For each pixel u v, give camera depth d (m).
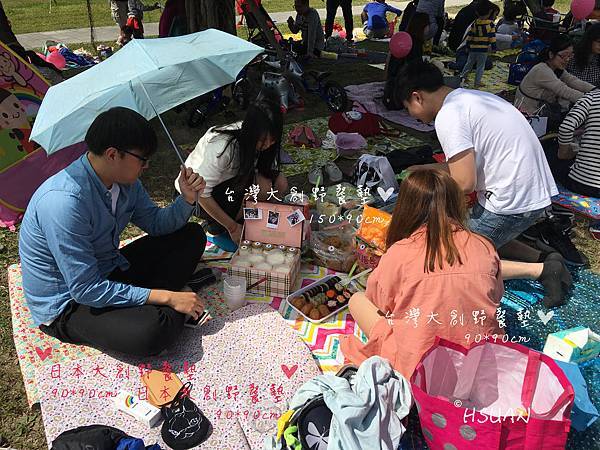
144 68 2.86
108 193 2.63
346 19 10.77
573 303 3.36
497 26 10.84
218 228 3.81
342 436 1.97
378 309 2.74
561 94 5.68
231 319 2.99
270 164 3.63
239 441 2.29
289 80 6.86
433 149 5.74
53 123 2.63
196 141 5.90
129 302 2.60
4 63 4.06
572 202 4.43
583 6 8.23
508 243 3.71
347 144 5.43
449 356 2.23
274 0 17.41
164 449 2.26
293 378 2.62
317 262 3.60
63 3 16.11
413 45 6.71
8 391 2.78
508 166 3.13
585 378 2.73
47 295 2.70
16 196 4.18
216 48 3.28
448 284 2.21
